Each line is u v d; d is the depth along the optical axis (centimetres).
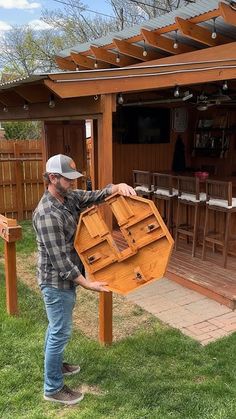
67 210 277
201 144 817
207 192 543
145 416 272
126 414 275
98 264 290
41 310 445
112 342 370
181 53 497
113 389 303
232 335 381
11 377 317
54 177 263
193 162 840
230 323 408
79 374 321
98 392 302
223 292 453
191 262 559
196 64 396
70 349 353
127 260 284
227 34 454
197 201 556
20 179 904
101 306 360
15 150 923
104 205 344
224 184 513
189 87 636
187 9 475
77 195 298
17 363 337
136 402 286
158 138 809
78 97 364
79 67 680
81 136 610
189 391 297
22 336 382
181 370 326
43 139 598
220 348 357
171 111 811
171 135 821
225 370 323
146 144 801
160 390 300
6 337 379
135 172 674
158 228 278
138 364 335
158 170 809
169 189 605
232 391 296
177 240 621
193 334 386
